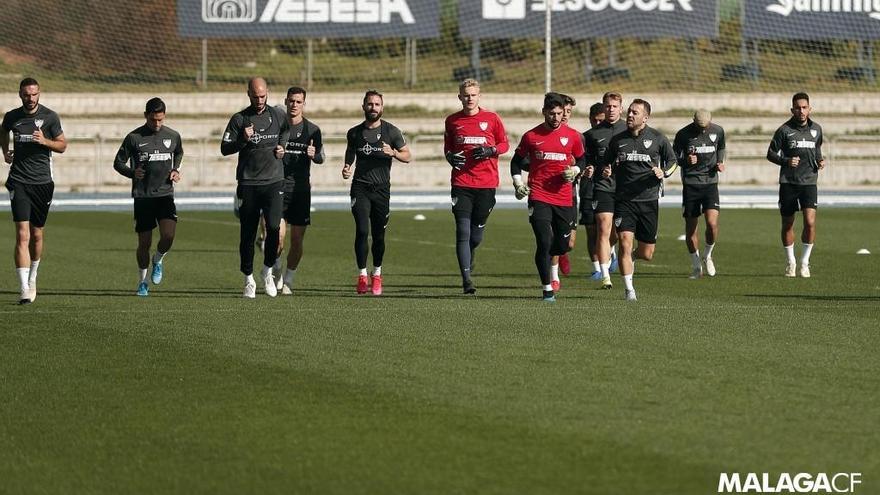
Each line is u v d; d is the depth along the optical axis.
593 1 134.62
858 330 36.31
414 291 46.62
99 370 30.41
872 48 142.75
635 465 21.56
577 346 33.44
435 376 29.39
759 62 144.38
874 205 98.44
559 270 53.34
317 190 113.56
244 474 21.28
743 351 32.62
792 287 47.97
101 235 71.75
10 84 139.75
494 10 134.50
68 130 125.75
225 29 134.62
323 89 142.25
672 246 66.19
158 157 44.88
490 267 55.59
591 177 49.50
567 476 20.95
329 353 32.50
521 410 25.77
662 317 39.06
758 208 94.88
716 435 23.55
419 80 145.00
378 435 23.83
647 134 43.91
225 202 100.69
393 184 118.44
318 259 59.00
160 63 146.25
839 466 21.47
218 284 48.91
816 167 51.50
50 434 24.17
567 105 49.00
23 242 42.56
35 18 146.00
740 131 133.00
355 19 135.12
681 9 134.62
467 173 45.25
